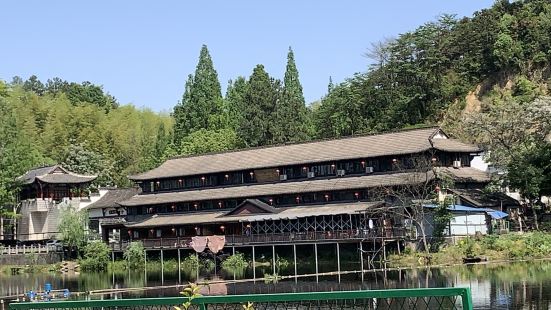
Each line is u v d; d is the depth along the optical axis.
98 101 194.38
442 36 138.88
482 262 70.88
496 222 82.56
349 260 78.50
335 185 85.75
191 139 133.00
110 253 96.06
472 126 100.06
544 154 83.88
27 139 131.12
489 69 134.62
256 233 85.94
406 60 132.38
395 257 72.81
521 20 135.38
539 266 65.56
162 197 102.19
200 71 143.00
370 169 86.56
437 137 87.69
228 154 103.00
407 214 75.12
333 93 139.50
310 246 81.56
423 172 79.31
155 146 145.88
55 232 111.19
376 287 55.25
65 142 150.38
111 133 154.50
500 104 107.38
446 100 131.38
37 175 113.81
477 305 44.94
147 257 93.56
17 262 100.69
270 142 125.88
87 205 112.56
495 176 89.75
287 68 149.00
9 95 158.12
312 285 60.00
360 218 78.62
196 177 101.31
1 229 113.38
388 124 126.25
